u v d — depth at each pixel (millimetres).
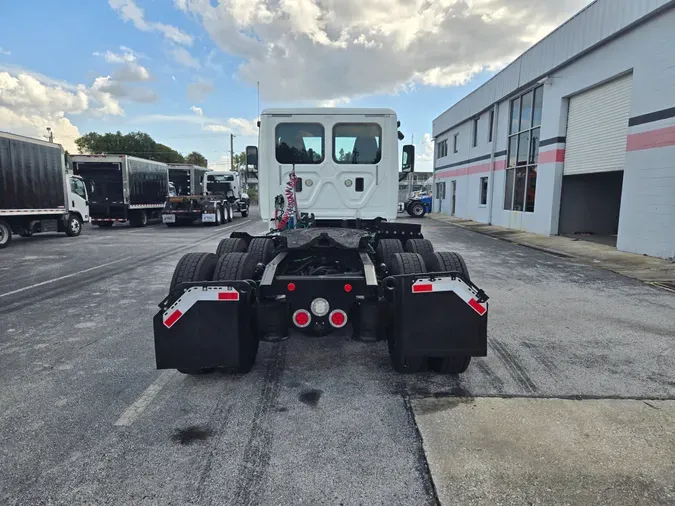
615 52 11773
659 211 10281
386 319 3771
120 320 5719
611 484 2471
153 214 23797
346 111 6359
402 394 3592
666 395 3547
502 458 2713
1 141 13047
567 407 3352
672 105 9859
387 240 5574
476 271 9062
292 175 6453
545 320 5637
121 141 74875
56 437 2979
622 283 7883
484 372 4012
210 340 3520
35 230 14891
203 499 2377
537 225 16203
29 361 4324
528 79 16266
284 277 3832
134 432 3037
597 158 13078
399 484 2490
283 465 2666
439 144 31203
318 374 4008
